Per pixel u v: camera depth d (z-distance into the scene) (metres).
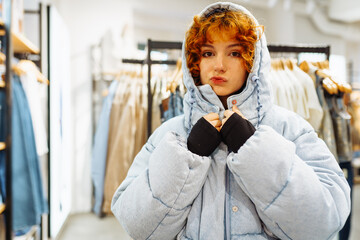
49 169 2.22
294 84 1.55
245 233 0.67
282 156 0.61
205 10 0.76
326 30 5.02
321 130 1.56
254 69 0.72
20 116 1.71
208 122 0.68
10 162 1.59
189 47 0.77
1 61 1.70
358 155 4.16
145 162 0.79
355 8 4.43
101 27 3.43
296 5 4.67
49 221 2.24
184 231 0.71
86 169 3.35
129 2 3.59
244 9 0.74
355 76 5.81
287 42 4.73
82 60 3.35
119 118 2.41
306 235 0.61
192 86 0.77
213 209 0.68
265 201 0.62
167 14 4.11
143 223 0.65
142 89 2.25
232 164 0.63
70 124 3.14
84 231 2.71
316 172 0.67
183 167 0.63
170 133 0.68
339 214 0.64
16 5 1.88
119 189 0.77
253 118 0.74
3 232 1.59
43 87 2.24
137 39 4.47
